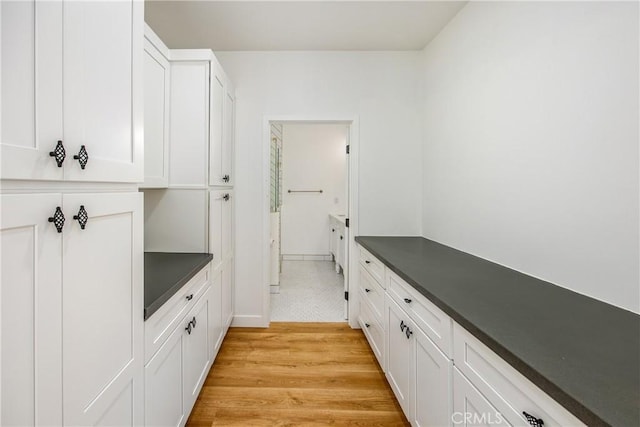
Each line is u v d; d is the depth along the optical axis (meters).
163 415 1.24
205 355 1.85
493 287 1.28
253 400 1.79
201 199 2.02
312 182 5.42
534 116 1.40
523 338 0.84
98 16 0.82
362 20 2.19
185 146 2.01
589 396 0.61
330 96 2.68
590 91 1.13
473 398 0.95
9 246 0.57
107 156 0.86
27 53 0.61
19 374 0.59
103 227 0.85
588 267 1.15
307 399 1.80
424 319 1.32
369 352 2.34
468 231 1.97
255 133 2.68
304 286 3.97
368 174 2.72
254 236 2.72
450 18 2.15
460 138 2.06
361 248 2.60
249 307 2.75
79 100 0.75
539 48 1.37
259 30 2.32
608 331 0.88
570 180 1.22
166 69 1.96
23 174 0.59
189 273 1.50
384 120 2.70
